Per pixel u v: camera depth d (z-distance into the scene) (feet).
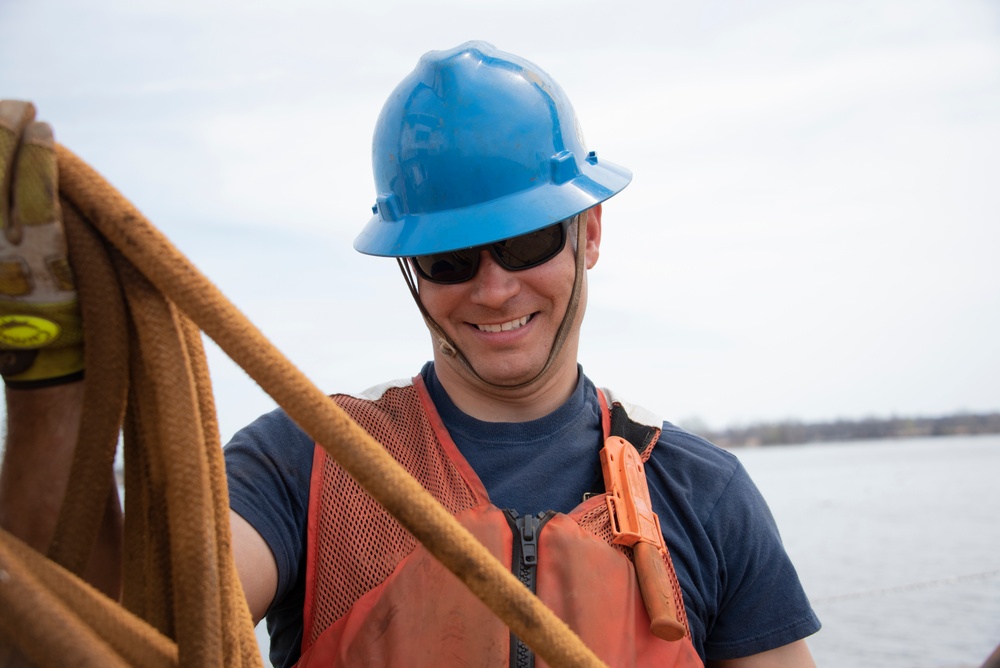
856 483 91.61
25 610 3.19
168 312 3.86
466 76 6.65
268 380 3.72
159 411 3.80
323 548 6.00
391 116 6.84
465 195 6.55
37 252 3.55
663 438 6.89
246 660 4.15
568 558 6.01
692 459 6.79
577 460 6.63
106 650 3.31
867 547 43.98
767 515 6.92
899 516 57.16
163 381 3.79
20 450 4.01
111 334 3.80
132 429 4.16
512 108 6.63
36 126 3.48
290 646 6.36
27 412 4.00
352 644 5.77
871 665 20.94
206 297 3.69
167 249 3.70
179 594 3.78
